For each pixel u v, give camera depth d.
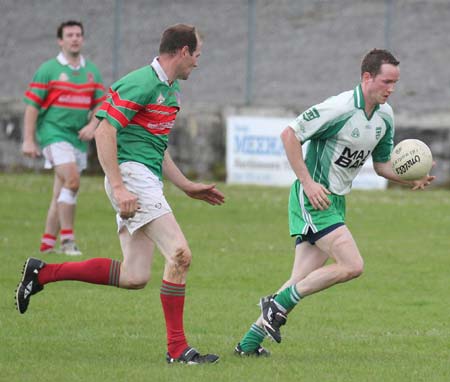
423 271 35.78
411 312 28.53
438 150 66.50
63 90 37.31
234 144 65.75
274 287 32.22
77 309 27.44
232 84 85.75
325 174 21.64
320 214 21.11
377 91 20.83
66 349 22.08
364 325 26.47
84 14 94.75
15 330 24.25
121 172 20.33
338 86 85.94
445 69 88.69
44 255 36.75
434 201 58.16
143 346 22.58
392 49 92.38
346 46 92.69
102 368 19.84
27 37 91.69
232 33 94.81
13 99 70.31
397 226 47.91
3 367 19.89
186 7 97.81
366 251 40.03
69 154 37.31
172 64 20.28
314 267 21.81
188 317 26.91
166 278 20.22
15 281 31.64
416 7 99.12
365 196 59.84
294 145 20.98
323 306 29.16
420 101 82.44
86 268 21.03
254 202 56.00
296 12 98.25
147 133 20.48
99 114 19.84
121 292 30.52
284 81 86.44
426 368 20.61
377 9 98.50
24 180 63.12
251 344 21.52
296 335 24.80
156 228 20.17
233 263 36.50
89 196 56.25
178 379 18.83
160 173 20.98
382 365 20.89
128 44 90.94
